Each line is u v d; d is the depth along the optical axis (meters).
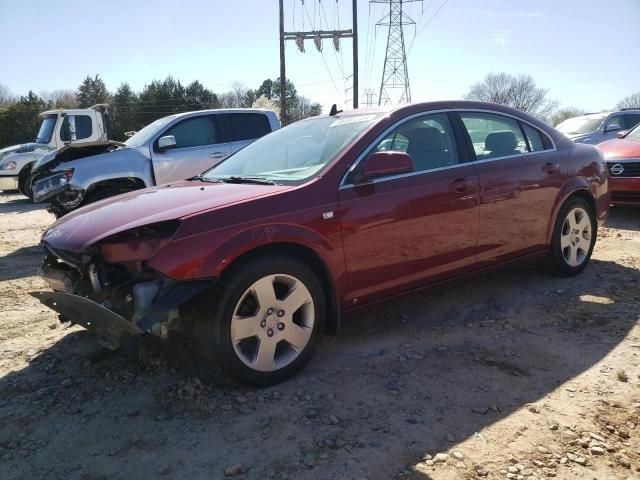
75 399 3.17
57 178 7.40
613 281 5.08
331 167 3.54
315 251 3.34
